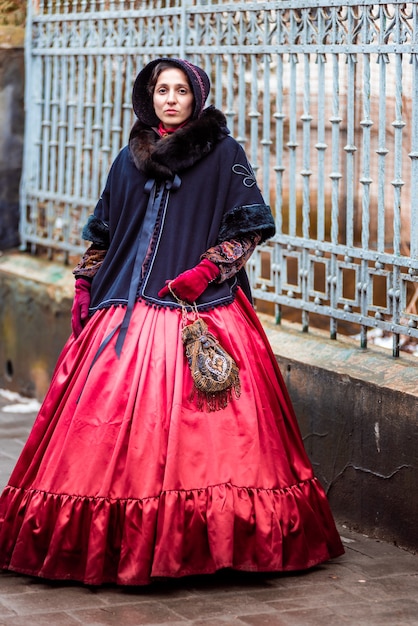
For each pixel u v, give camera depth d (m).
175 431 4.64
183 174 4.98
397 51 5.41
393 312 5.59
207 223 4.98
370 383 5.41
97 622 4.30
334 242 5.94
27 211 8.70
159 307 4.87
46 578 4.66
